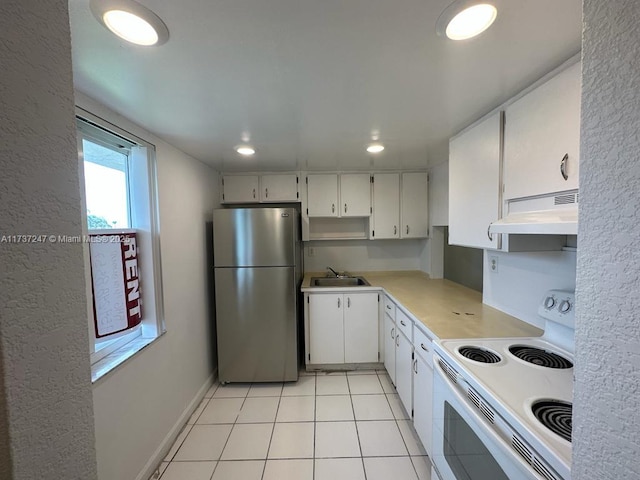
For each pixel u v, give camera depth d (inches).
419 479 63.2
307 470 65.9
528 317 65.3
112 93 49.5
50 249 17.1
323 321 111.2
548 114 43.2
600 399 17.9
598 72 17.3
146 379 65.1
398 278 126.0
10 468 14.9
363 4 30.0
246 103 54.3
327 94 51.1
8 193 14.8
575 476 20.0
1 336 14.4
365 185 122.3
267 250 101.5
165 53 38.1
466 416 42.3
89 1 28.4
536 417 33.3
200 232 99.1
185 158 88.7
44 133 16.8
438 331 61.2
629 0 15.3
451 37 35.6
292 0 29.2
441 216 111.6
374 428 79.5
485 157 58.7
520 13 31.6
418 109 58.1
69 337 18.4
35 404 16.2
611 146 16.6
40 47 16.6
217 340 104.8
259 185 120.9
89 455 19.8
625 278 16.1
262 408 89.7
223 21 32.1
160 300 72.0
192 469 67.0
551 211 42.9
